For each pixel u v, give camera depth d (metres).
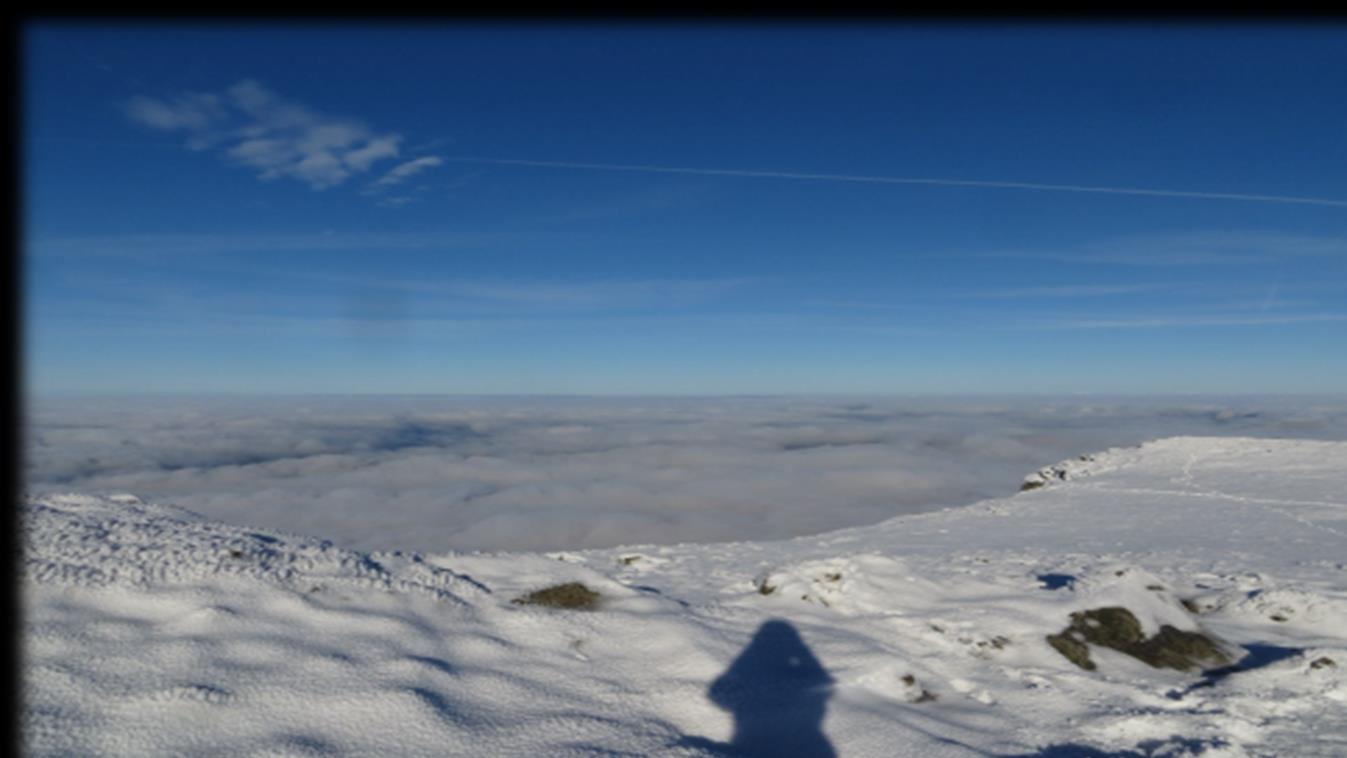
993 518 18.66
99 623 4.54
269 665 4.46
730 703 4.95
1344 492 19.17
